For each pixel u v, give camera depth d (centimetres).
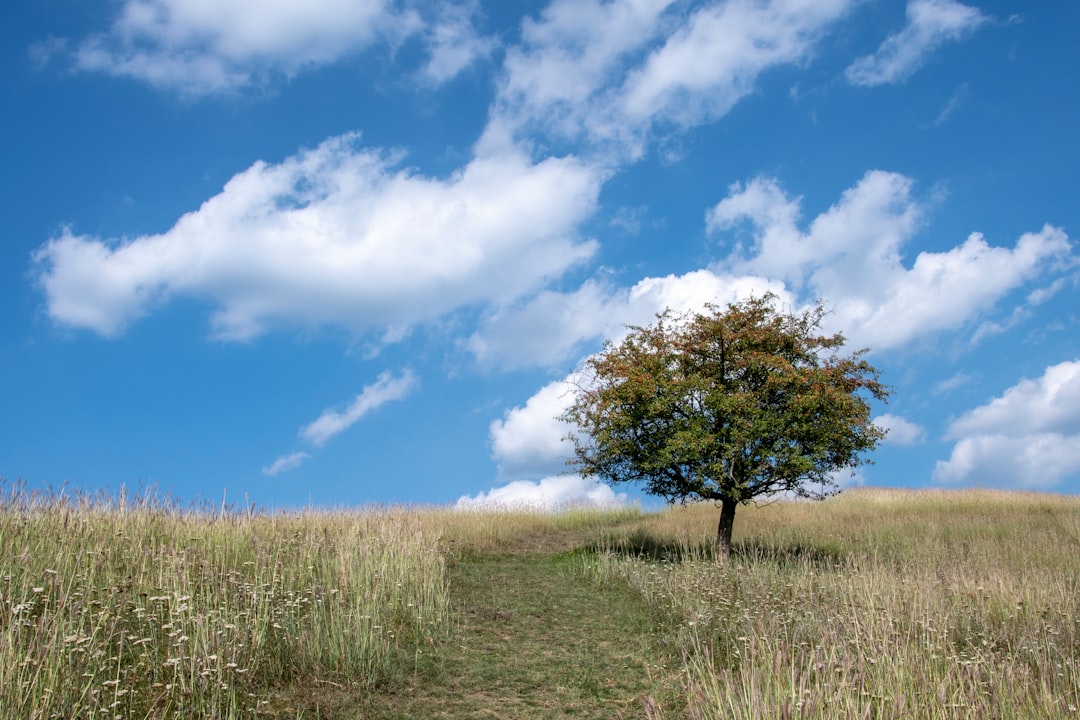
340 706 685
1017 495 2931
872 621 822
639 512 2850
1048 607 957
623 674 837
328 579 1003
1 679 539
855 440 1767
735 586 1148
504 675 825
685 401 1816
